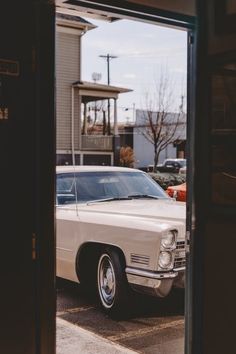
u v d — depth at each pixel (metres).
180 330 4.80
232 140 3.17
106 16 3.14
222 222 3.21
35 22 2.54
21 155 2.51
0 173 2.45
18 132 2.49
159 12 3.12
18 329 2.51
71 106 19.05
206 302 3.31
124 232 5.02
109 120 21.75
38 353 2.58
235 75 3.13
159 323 5.02
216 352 3.25
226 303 3.18
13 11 2.46
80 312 5.42
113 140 20.75
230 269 3.16
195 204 3.35
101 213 5.50
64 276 5.95
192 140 3.36
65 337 4.46
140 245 4.87
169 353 4.20
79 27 17.34
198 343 3.33
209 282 3.29
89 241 5.42
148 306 5.56
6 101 2.46
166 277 4.74
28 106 2.52
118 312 5.17
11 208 2.48
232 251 3.14
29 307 2.55
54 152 2.62
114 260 5.15
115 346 4.24
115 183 6.47
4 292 2.46
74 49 18.92
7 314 2.47
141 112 31.48
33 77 2.54
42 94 2.57
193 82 3.34
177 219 5.05
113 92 20.88
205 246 3.31
